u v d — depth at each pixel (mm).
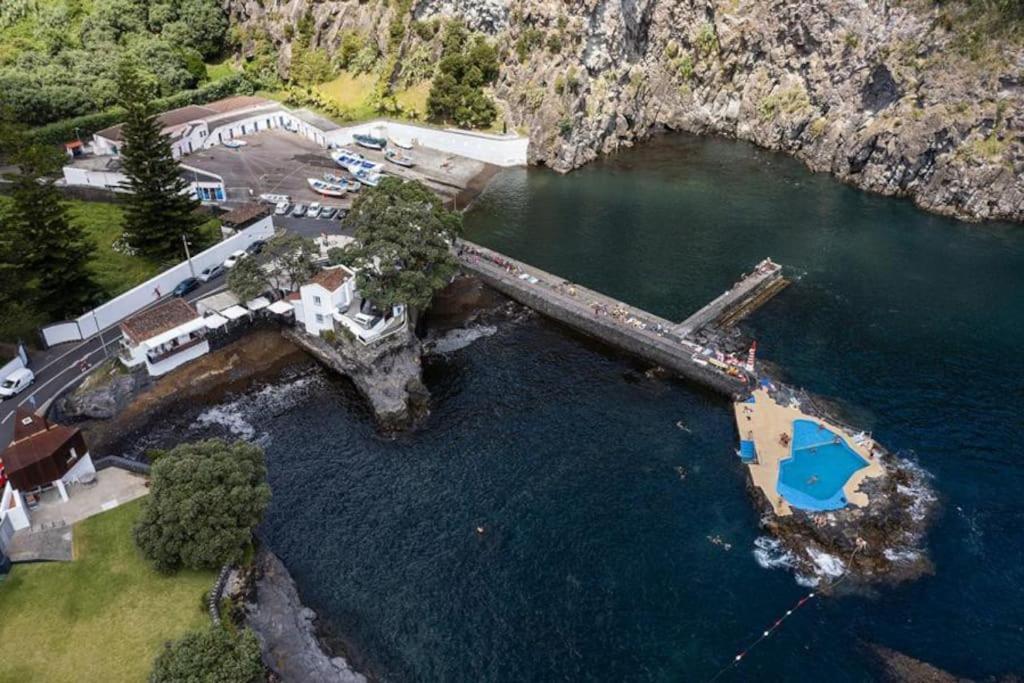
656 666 61625
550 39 148000
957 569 68938
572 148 150625
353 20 171000
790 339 100375
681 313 105000
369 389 88812
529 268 114500
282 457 82125
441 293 109750
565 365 96875
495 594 67500
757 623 64750
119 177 124438
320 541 72250
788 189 143500
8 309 90438
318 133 154375
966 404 88750
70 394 86875
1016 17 127938
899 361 96125
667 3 162500
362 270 93688
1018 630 63812
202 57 177625
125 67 103250
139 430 85500
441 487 78312
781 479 77562
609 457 82125
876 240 124938
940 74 132500
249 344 96750
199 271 107812
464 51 156375
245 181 137125
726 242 124312
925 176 136250
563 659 62344
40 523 68375
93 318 96250
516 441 84250
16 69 144875
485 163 152750
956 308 106625
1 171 126000
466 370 95625
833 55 148125
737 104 167500
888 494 75688
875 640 63219
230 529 64000
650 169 152875
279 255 97938
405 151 153375
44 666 56875
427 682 60719
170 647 54812
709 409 89312
